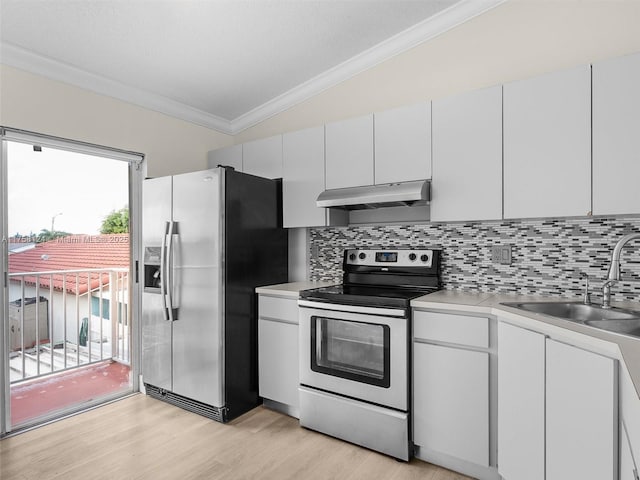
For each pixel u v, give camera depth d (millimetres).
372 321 2105
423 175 2252
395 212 2680
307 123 3199
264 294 2682
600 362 1242
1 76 2330
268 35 2453
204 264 2549
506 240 2279
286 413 2625
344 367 2230
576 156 1782
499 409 1738
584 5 2039
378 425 2082
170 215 2750
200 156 3514
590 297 2018
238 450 2137
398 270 2604
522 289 2225
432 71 2543
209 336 2520
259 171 3086
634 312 1619
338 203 2459
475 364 1832
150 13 2148
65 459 2047
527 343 1586
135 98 3010
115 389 3146
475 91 2078
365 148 2484
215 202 2498
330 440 2252
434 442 1952
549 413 1478
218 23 2287
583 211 1765
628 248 1925
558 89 1831
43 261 3607
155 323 2842
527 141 1915
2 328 2320
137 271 3090
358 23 2422
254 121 3557
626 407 1095
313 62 2834
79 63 2604
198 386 2582
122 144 2939
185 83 2992
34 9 2049
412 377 2031
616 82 1686
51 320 3416
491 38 2326
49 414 2551
